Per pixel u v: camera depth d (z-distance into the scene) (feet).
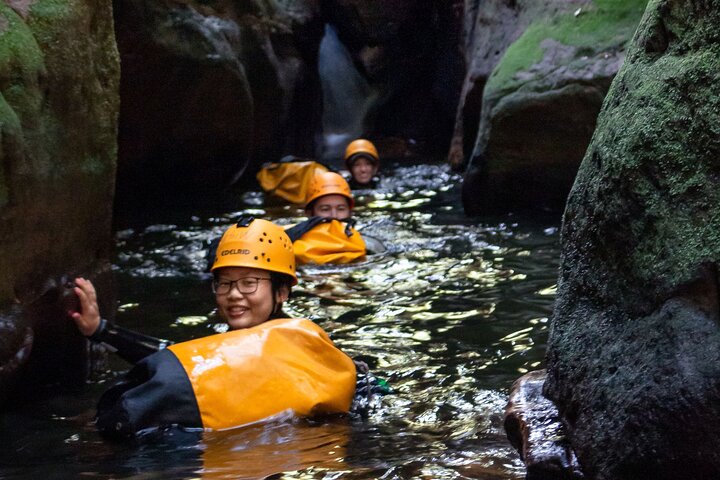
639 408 8.45
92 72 16.15
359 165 41.32
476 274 24.02
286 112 47.88
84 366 16.33
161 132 38.19
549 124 31.35
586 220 10.33
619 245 9.50
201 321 20.70
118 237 31.04
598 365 9.52
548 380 11.12
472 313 20.40
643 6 31.32
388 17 59.31
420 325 19.75
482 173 32.60
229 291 16.14
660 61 9.51
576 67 31.07
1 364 13.51
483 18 43.09
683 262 8.51
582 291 10.34
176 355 13.67
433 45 58.08
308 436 13.00
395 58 59.98
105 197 16.74
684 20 9.25
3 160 13.53
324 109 58.54
